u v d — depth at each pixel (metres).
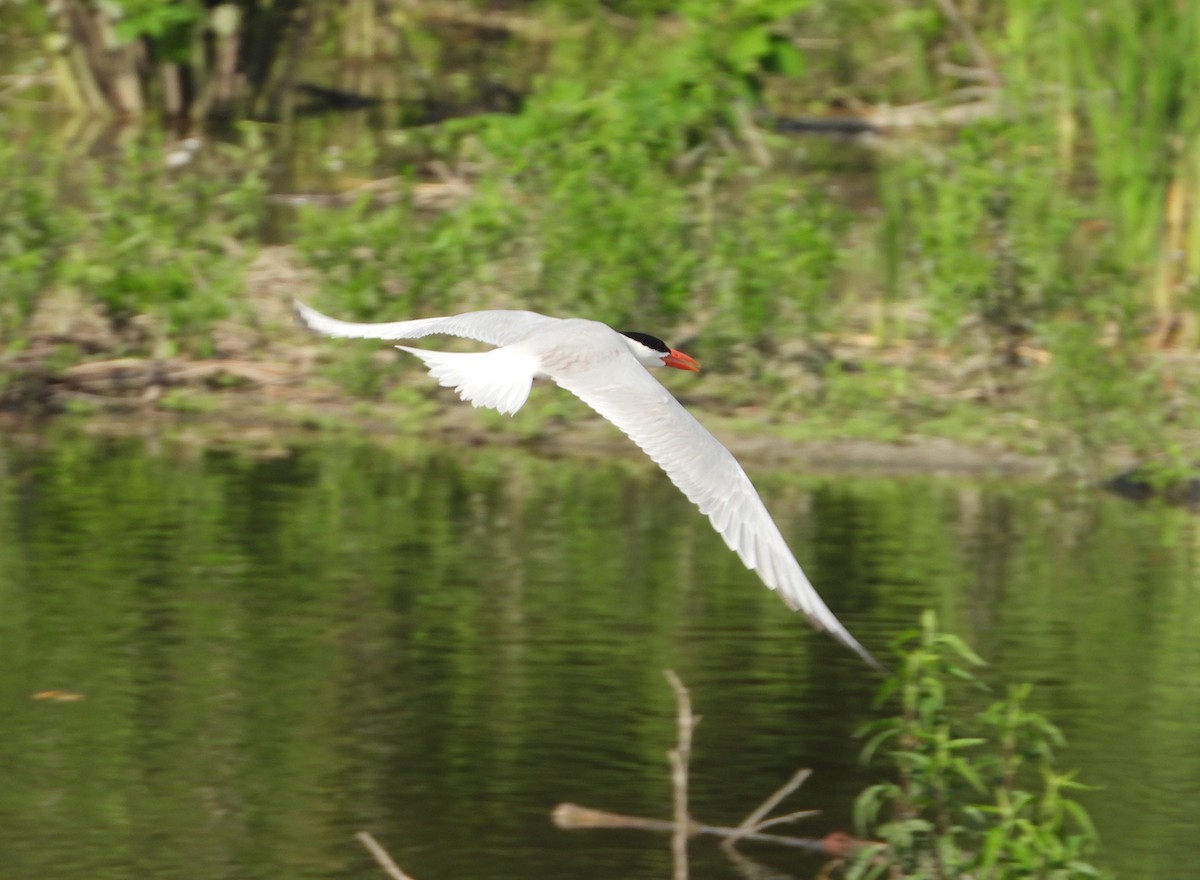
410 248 17.33
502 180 18.39
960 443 16.06
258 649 10.79
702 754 9.52
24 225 17.14
